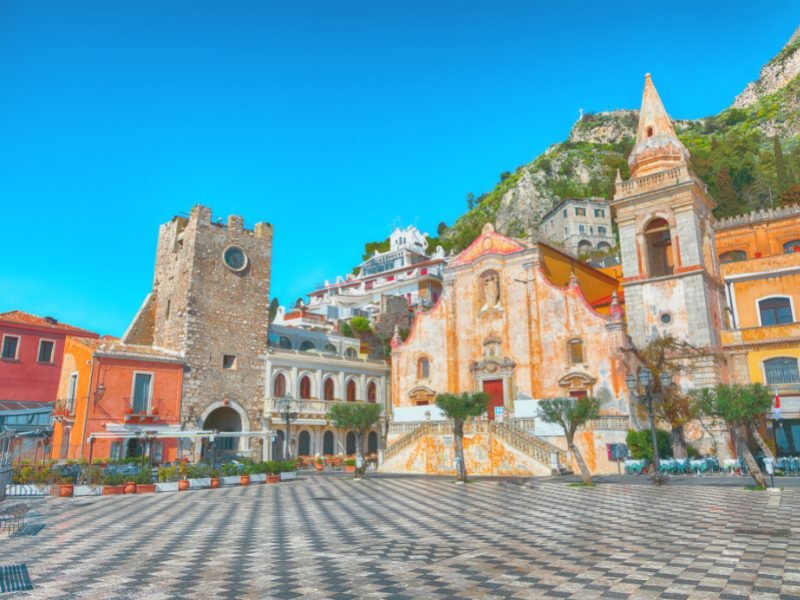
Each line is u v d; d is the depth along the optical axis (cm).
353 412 3875
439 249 11719
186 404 4594
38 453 4475
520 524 1695
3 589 973
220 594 939
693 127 19462
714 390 2914
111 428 4141
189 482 3067
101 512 2088
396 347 5100
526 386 4331
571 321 4209
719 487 2581
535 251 4494
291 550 1326
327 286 12462
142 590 965
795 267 4125
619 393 3881
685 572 1053
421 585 988
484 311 4656
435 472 3838
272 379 5144
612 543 1356
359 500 2438
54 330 5444
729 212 8562
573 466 3678
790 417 3691
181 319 4806
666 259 4622
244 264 5194
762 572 1044
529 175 17200
